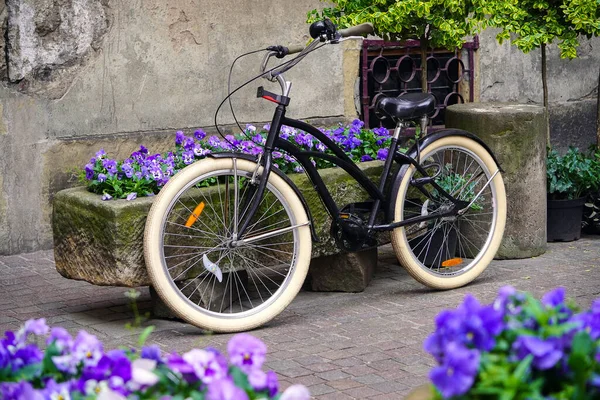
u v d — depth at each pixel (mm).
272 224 6090
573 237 8125
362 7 7176
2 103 7836
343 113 9719
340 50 9586
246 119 9148
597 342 2389
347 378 4867
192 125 8828
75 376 2752
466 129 7477
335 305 6352
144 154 6348
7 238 7969
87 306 6414
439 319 2447
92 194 5918
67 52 8078
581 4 7582
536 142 7449
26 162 7992
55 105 8086
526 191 7461
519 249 7520
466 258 7422
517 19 7754
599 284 6719
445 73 10281
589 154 8781
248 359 2719
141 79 8492
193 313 5645
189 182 5633
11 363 2713
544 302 2584
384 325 5836
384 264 7504
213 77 8883
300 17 9336
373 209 6406
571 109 11000
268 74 5918
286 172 6328
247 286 6613
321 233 6340
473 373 2225
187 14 8656
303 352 5332
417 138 7422
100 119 8320
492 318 2412
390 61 9961
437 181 7051
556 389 2316
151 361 2666
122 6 8305
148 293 6711
